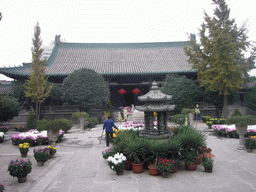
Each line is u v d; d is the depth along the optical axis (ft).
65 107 82.02
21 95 72.28
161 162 18.92
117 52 113.29
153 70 87.30
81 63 99.30
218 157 25.57
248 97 75.72
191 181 17.52
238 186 16.28
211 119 57.98
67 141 38.93
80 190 16.15
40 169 21.68
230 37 56.39
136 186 16.71
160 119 22.85
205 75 60.49
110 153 23.15
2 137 39.68
